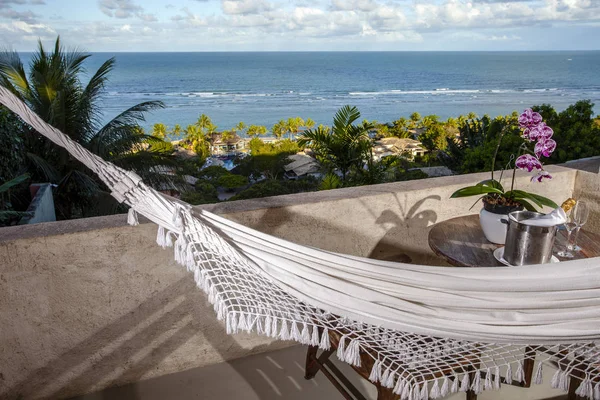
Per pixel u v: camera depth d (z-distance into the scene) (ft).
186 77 465.47
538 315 3.42
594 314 3.37
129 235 5.52
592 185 8.21
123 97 324.80
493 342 3.51
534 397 5.76
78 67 32.07
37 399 5.59
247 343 6.62
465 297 3.47
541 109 34.73
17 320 5.24
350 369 6.38
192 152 155.43
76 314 5.50
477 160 34.78
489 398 5.71
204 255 3.51
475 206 7.74
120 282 5.62
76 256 5.33
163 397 5.82
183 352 6.25
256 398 5.82
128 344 5.89
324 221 6.61
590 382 3.54
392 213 7.09
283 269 3.56
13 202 19.79
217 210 6.02
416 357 3.78
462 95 338.13
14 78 31.09
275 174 78.54
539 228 4.90
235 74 517.96
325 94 350.64
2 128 18.90
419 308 3.51
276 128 209.46
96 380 5.85
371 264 3.67
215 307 3.46
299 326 3.81
